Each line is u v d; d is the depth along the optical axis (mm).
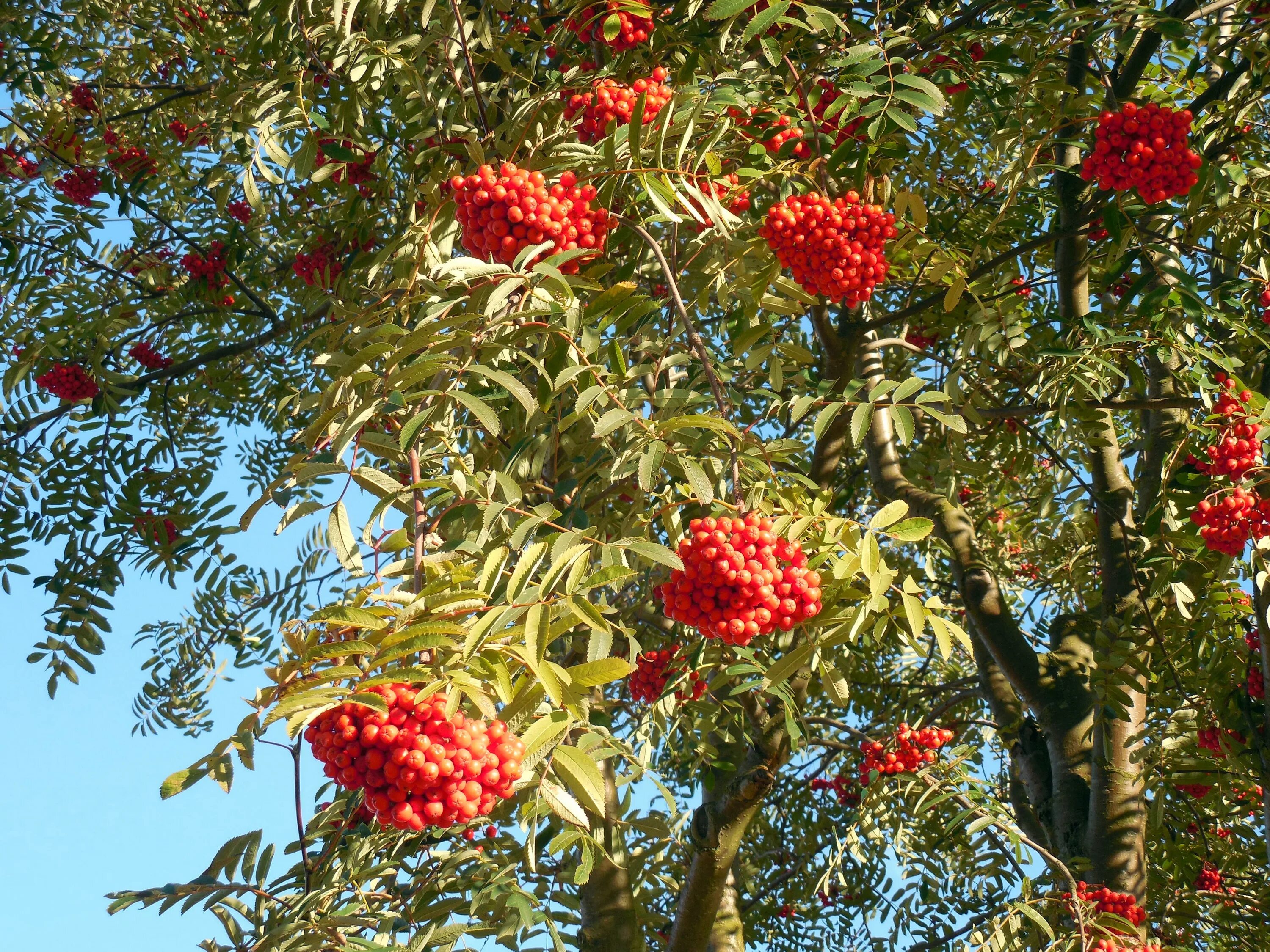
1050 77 4234
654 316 4008
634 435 2584
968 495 7160
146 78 6867
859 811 5273
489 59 3852
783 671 2510
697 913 4453
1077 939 3896
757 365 3486
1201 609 4641
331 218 5645
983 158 6125
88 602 5441
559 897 3627
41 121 6113
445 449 2979
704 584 2312
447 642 1879
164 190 6582
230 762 1846
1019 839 4223
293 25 3900
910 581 2453
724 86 3438
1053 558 7348
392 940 2639
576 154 2969
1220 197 3760
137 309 6301
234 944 2660
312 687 1889
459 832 3482
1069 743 5344
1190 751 5160
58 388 5898
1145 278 4133
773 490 2725
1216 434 4074
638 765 3094
